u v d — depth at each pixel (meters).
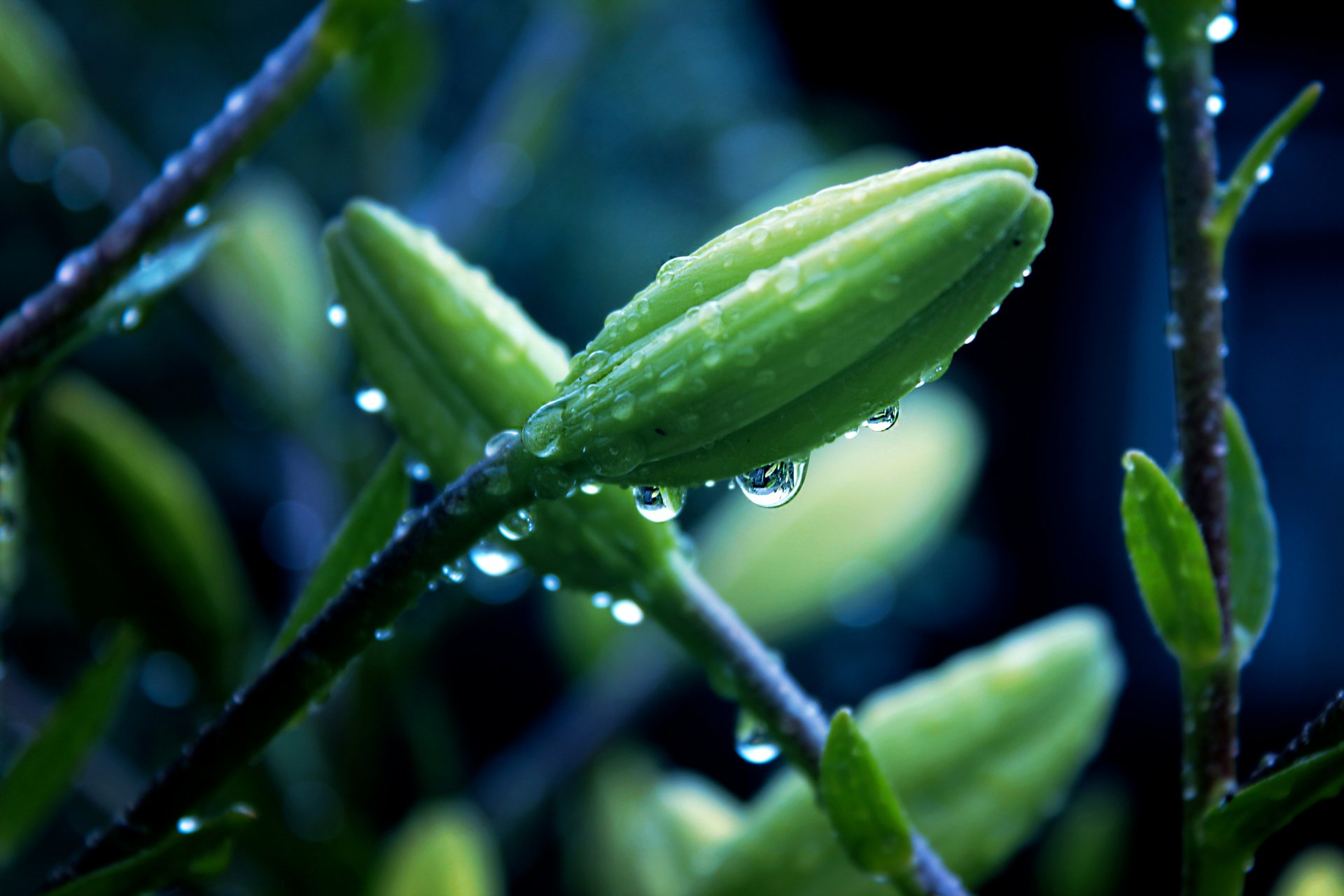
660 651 0.73
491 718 1.32
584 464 0.38
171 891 0.56
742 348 0.37
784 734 0.42
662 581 0.42
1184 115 0.41
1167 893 1.43
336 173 1.20
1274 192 1.52
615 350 0.38
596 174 1.36
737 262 0.37
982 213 0.36
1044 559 1.57
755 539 0.66
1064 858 0.75
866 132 1.45
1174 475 0.42
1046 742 0.50
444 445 0.43
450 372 0.43
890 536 0.66
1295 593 1.58
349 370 0.87
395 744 0.76
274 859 0.56
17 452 0.47
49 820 1.00
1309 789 0.39
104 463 0.55
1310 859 0.51
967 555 1.39
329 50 0.43
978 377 1.59
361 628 0.39
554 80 0.76
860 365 0.37
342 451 0.70
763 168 1.35
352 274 0.43
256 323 0.69
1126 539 0.41
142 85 1.16
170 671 0.64
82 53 1.13
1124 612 1.54
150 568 0.56
